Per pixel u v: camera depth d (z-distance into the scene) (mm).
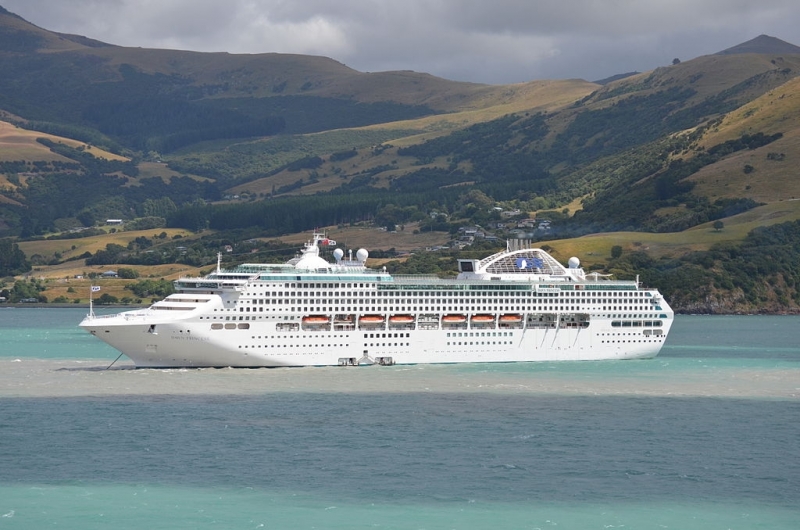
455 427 146250
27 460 127125
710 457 130375
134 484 117000
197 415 153625
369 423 148375
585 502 111375
